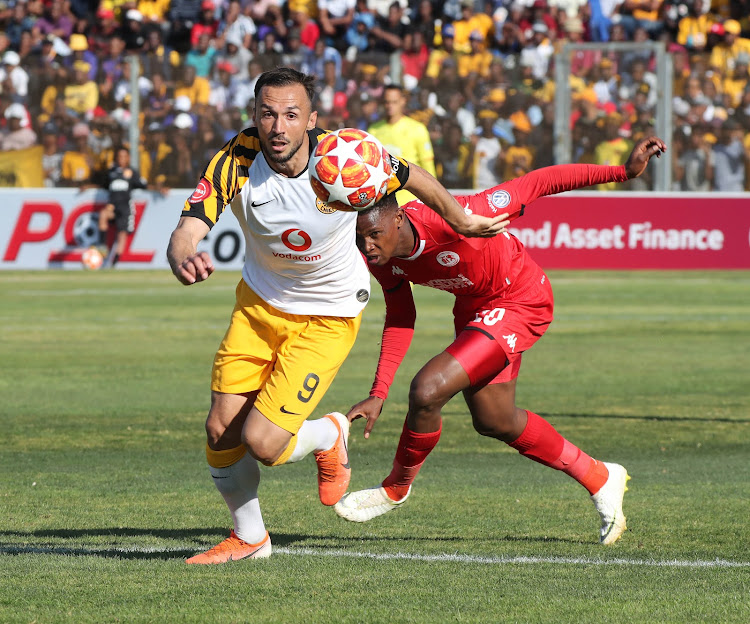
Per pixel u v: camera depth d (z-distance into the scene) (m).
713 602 12.32
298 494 19.34
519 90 66.25
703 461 22.34
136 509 17.88
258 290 14.43
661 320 47.28
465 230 13.75
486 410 15.82
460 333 15.93
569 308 50.94
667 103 66.38
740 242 66.94
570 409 28.42
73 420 26.72
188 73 66.75
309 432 14.52
